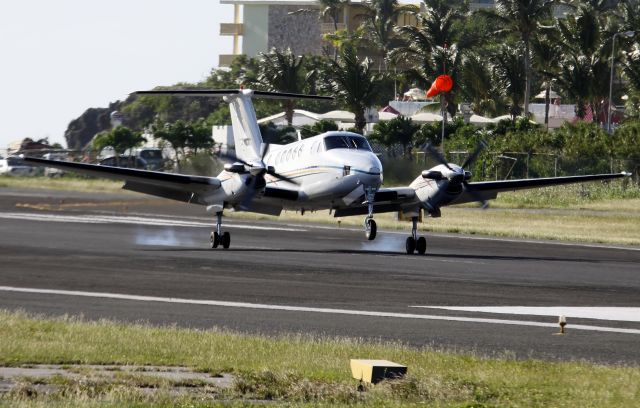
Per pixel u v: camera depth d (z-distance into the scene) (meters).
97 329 57.91
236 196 110.62
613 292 83.88
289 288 80.88
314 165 113.25
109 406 38.88
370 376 45.50
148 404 39.56
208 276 87.69
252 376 45.22
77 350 51.19
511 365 50.84
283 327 62.88
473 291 81.94
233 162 113.12
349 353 53.16
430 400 42.75
